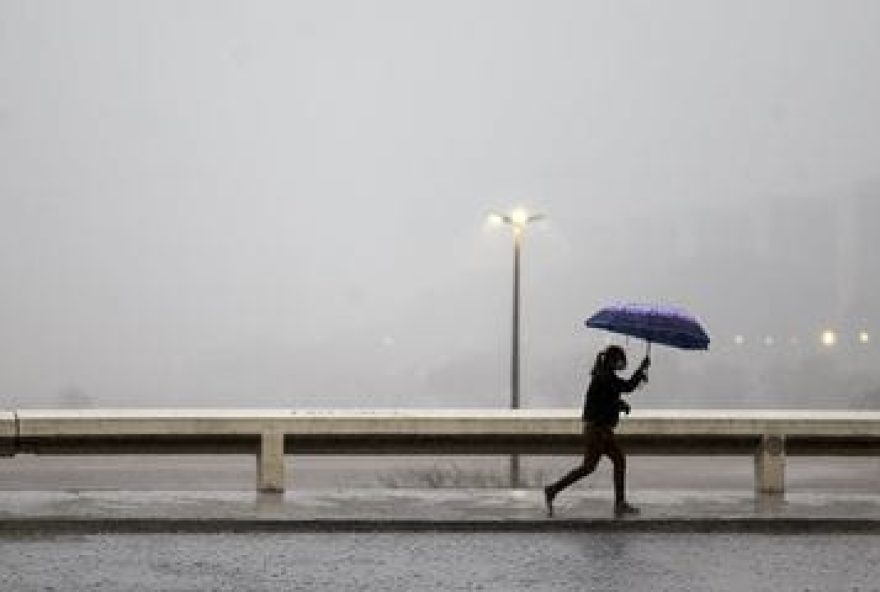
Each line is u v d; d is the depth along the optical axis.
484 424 17.28
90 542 13.61
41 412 17.56
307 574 11.86
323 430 17.09
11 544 13.44
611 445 15.30
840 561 12.83
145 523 14.44
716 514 15.27
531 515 15.04
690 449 17.86
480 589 11.23
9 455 16.70
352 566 12.29
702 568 12.35
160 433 16.80
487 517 14.84
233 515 14.82
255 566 12.24
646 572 12.10
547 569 12.20
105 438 16.81
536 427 17.38
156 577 11.65
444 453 17.58
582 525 14.72
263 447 17.06
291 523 14.53
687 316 15.12
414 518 14.70
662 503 16.44
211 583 11.40
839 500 16.92
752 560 12.84
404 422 17.20
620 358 15.39
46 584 11.28
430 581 11.57
